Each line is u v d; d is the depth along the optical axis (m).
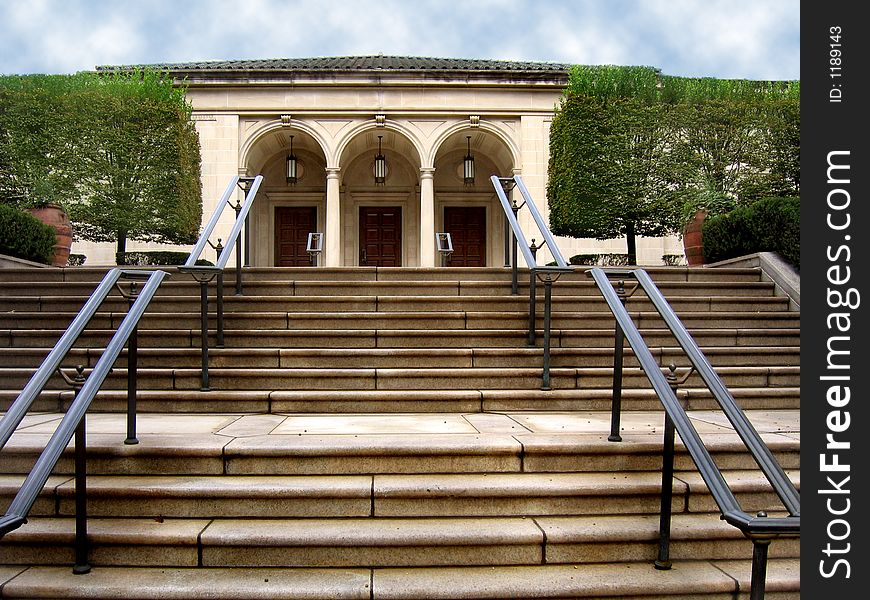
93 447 3.03
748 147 12.25
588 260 13.20
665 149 12.59
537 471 3.11
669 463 2.61
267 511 2.82
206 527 2.69
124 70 16.09
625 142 12.59
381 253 18.83
